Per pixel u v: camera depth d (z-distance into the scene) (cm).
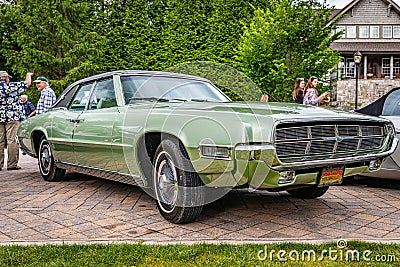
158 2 2173
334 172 370
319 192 484
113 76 496
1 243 343
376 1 3397
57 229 386
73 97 559
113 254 314
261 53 1450
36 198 507
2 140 747
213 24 1889
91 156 489
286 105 413
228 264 297
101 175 492
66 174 675
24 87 757
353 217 424
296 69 1444
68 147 527
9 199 503
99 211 446
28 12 2100
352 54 3328
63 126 534
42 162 621
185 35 1881
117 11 2145
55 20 2016
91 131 476
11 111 741
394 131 414
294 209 455
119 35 2045
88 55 2009
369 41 3409
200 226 393
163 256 311
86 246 331
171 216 396
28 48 2008
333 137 362
